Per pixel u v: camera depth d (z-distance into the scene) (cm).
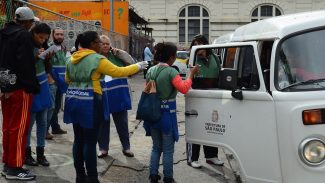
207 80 575
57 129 851
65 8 2141
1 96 538
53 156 691
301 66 425
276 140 420
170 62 537
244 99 448
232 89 455
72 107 510
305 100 407
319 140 402
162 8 4953
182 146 807
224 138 476
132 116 1132
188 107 516
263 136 432
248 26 531
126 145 716
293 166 409
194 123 510
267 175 432
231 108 464
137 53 2952
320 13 464
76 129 533
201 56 576
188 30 4978
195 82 566
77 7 2147
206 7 4922
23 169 564
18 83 523
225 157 738
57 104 837
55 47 608
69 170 619
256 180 443
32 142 775
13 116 539
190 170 657
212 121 488
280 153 417
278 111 416
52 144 770
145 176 621
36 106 602
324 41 431
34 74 526
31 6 986
